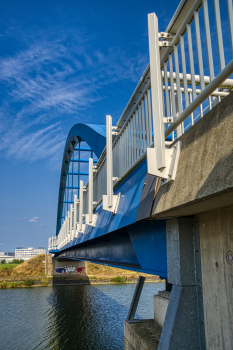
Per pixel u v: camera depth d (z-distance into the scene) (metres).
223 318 2.57
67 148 36.19
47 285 52.72
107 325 24.27
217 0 2.19
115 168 7.23
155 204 3.30
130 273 59.50
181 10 2.82
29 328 23.70
